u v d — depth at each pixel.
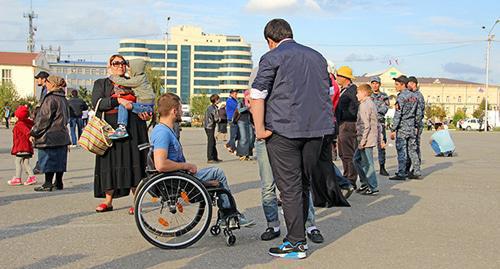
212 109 15.59
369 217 7.43
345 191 8.72
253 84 5.43
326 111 5.54
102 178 7.44
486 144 27.94
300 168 5.50
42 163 9.44
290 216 5.41
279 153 5.45
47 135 9.36
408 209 8.05
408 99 11.51
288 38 5.66
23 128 10.25
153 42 136.38
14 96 69.94
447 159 17.48
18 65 97.12
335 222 7.09
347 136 9.38
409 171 11.96
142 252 5.54
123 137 7.26
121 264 5.10
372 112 9.23
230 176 11.99
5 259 5.20
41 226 6.63
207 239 6.14
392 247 5.82
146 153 7.49
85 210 7.71
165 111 6.09
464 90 123.69
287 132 5.36
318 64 5.53
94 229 6.51
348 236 6.31
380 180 11.57
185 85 138.25
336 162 15.01
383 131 12.67
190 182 5.88
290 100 5.38
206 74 138.88
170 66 137.38
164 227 5.95
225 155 18.62
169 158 6.05
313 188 7.44
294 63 5.39
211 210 5.88
